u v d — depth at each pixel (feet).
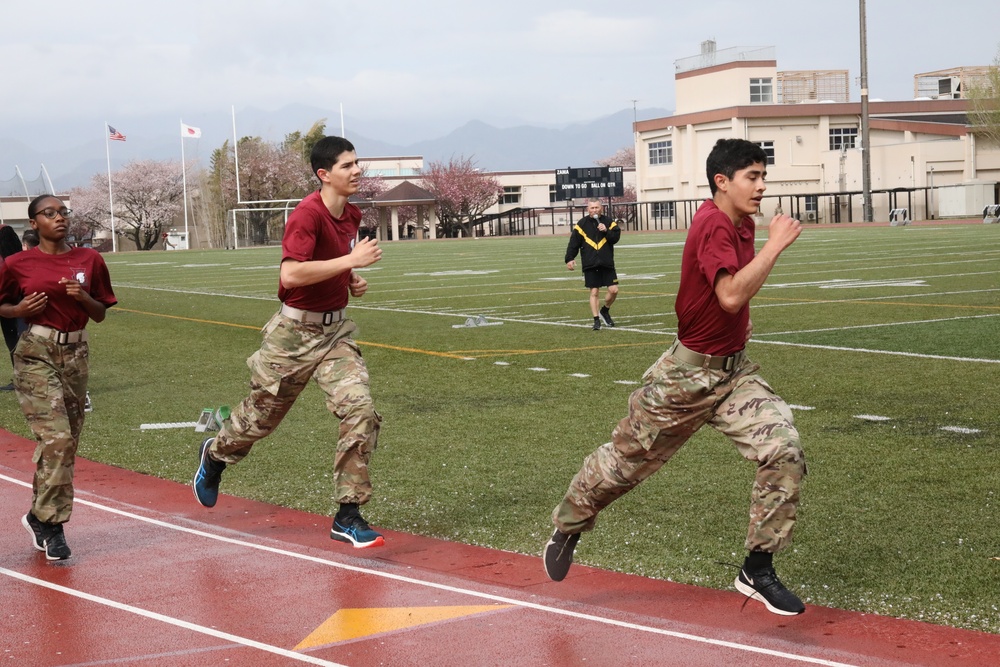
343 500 19.22
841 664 13.35
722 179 15.02
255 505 22.43
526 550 18.69
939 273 74.64
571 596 16.26
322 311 19.30
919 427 26.94
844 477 22.57
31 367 19.33
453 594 16.53
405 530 20.26
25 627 15.81
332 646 14.64
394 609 15.96
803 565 17.33
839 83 257.55
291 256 18.45
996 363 35.68
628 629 14.83
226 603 16.53
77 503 23.02
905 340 41.91
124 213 281.33
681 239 169.89
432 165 317.42
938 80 285.43
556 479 23.44
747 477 22.89
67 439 19.04
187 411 33.55
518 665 13.74
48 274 19.44
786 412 15.12
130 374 41.88
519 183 352.08
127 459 27.04
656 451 15.78
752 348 41.68
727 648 14.02
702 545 18.51
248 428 19.97
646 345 44.11
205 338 53.52
